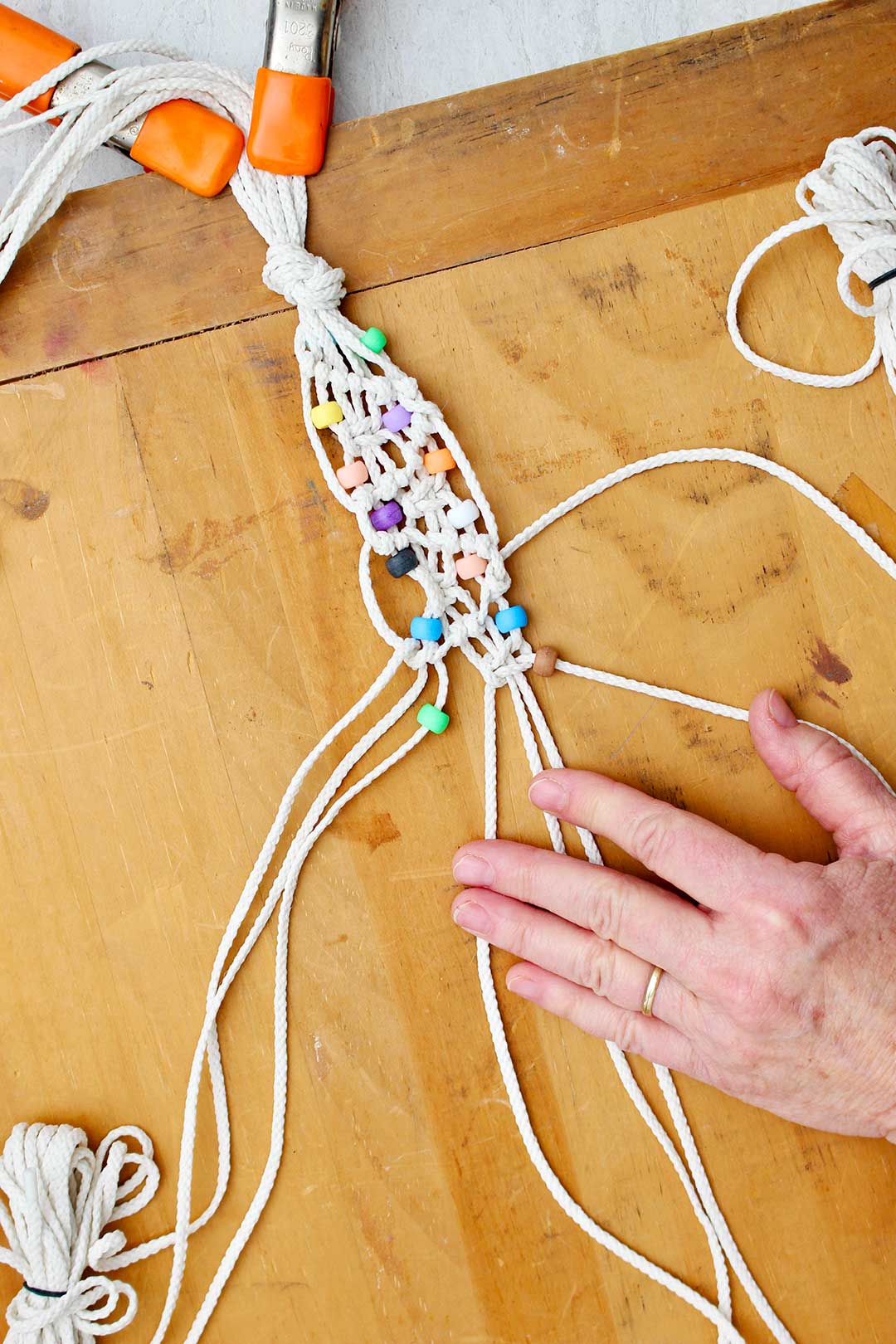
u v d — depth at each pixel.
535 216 0.84
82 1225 0.81
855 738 0.85
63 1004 0.84
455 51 0.92
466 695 0.85
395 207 0.84
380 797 0.85
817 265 0.85
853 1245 0.84
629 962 0.79
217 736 0.84
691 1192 0.83
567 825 0.86
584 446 0.85
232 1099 0.84
